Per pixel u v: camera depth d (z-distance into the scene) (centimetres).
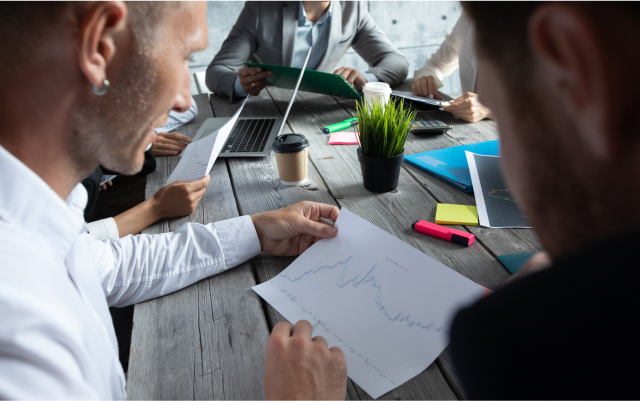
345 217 84
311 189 107
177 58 48
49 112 42
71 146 46
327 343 60
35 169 44
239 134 143
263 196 106
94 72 41
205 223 96
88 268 59
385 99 144
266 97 186
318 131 145
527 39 23
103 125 46
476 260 77
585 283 23
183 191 98
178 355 61
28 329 33
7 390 31
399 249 75
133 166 52
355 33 228
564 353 23
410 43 408
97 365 46
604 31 19
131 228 94
